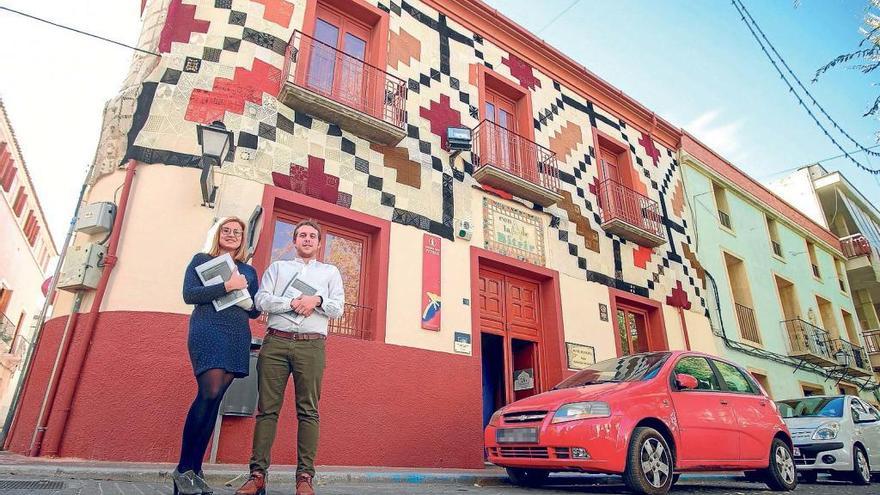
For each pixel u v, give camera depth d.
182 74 6.77
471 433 7.41
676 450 5.02
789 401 9.34
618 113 13.24
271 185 6.74
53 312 6.05
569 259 10.04
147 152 6.29
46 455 4.98
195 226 6.06
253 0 7.54
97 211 5.92
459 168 8.98
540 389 9.01
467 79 9.88
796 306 16.62
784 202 18.72
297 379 3.35
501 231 9.14
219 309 3.08
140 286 5.70
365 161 7.80
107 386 5.27
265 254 6.46
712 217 14.64
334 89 8.14
